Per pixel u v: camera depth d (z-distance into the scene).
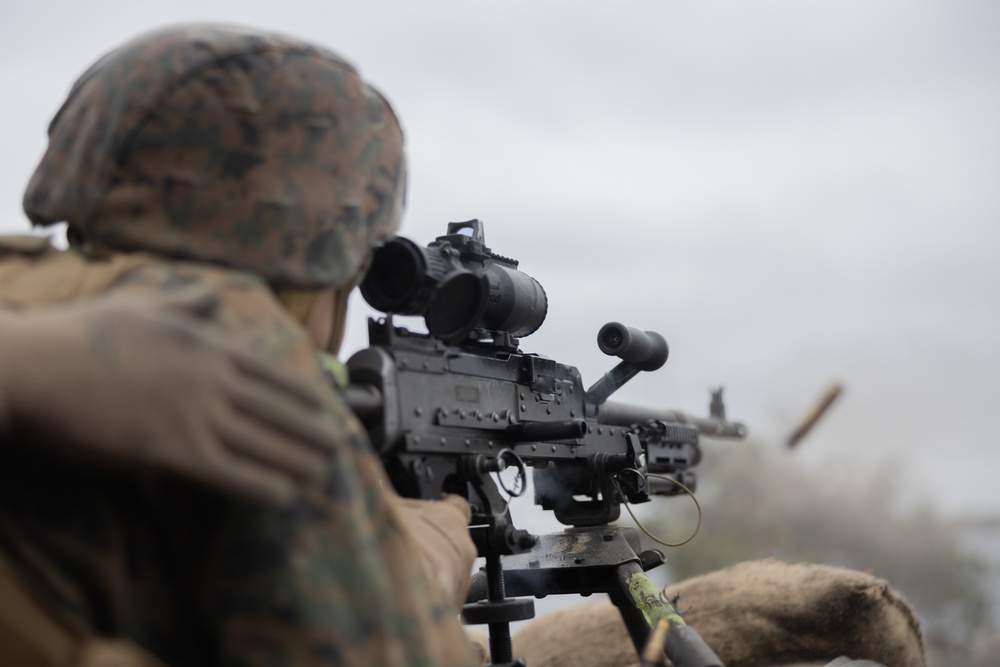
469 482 2.64
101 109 1.49
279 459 1.15
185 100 1.45
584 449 3.44
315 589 1.23
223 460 1.10
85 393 1.02
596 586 3.29
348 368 2.35
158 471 1.08
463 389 2.65
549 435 2.82
